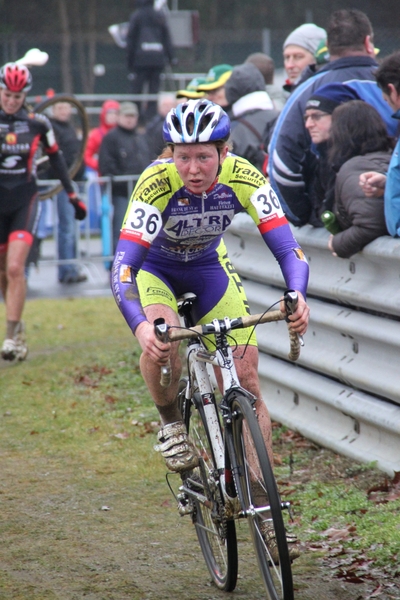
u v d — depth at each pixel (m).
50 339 20.66
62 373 17.17
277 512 6.91
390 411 10.58
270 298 13.70
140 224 8.06
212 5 71.88
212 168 7.71
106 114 33.19
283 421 13.02
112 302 25.97
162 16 45.19
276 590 7.52
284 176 12.46
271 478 6.97
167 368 7.29
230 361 7.72
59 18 68.75
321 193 12.17
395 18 59.94
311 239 12.31
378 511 9.55
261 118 16.14
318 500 10.05
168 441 8.55
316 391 12.16
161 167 8.16
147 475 11.48
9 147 17.39
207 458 8.57
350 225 10.95
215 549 8.55
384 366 10.83
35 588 8.26
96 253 33.75
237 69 16.31
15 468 11.94
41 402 15.21
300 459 11.72
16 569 8.70
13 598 8.05
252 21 71.25
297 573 8.33
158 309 8.58
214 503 8.08
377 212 10.50
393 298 10.34
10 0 67.75
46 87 51.16
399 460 10.52
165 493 10.85
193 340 8.57
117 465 11.96
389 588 7.86
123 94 52.16
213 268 9.08
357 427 11.47
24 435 13.41
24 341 18.08
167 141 7.73
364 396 11.30
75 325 22.42
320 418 12.40
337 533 9.11
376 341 10.87
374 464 10.75
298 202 12.60
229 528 7.92
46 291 28.30
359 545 8.74
